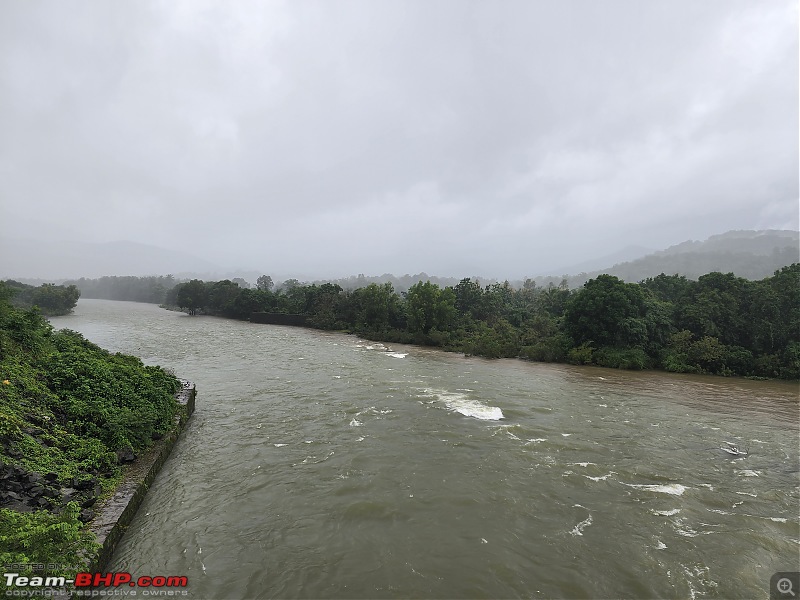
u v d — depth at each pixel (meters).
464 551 9.63
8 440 10.29
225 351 39.88
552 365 39.22
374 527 10.55
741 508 12.01
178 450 15.19
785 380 33.66
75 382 15.12
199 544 9.65
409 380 28.44
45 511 8.32
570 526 10.82
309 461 14.47
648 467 14.72
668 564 9.32
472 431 17.92
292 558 9.27
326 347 45.91
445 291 56.38
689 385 30.66
